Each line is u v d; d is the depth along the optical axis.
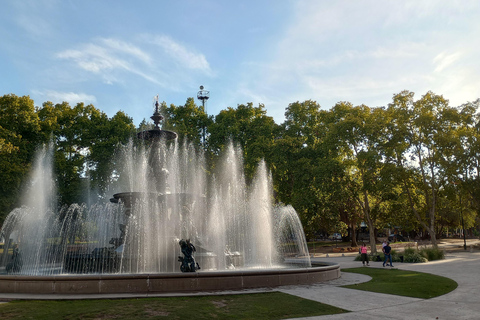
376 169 39.03
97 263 16.53
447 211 69.62
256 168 44.47
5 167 31.92
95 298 11.19
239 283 13.15
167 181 20.19
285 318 9.23
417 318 9.22
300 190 41.16
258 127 46.72
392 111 40.62
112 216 26.55
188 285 12.49
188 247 14.97
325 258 36.09
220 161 45.62
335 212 42.81
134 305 10.27
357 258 31.66
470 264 25.20
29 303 10.59
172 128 47.75
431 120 38.06
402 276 18.25
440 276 18.28
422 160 41.25
